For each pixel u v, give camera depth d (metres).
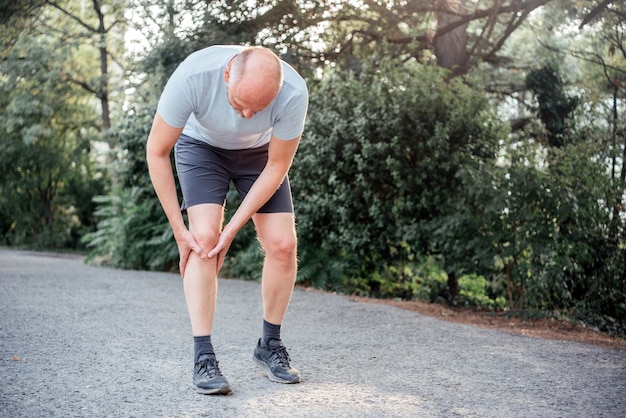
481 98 7.68
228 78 2.81
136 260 11.23
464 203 6.82
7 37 16.92
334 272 8.50
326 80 9.19
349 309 6.17
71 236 23.58
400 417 2.75
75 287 7.30
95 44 19.27
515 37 13.06
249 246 9.73
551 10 10.03
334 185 8.05
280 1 9.84
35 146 22.69
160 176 3.03
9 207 24.05
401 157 7.64
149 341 4.22
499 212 6.36
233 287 7.90
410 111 7.54
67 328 4.60
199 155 3.15
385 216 7.80
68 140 24.39
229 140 3.07
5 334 4.29
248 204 3.08
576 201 6.20
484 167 6.63
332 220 8.38
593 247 6.42
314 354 4.01
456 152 7.29
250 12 10.16
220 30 10.14
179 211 3.08
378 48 10.95
